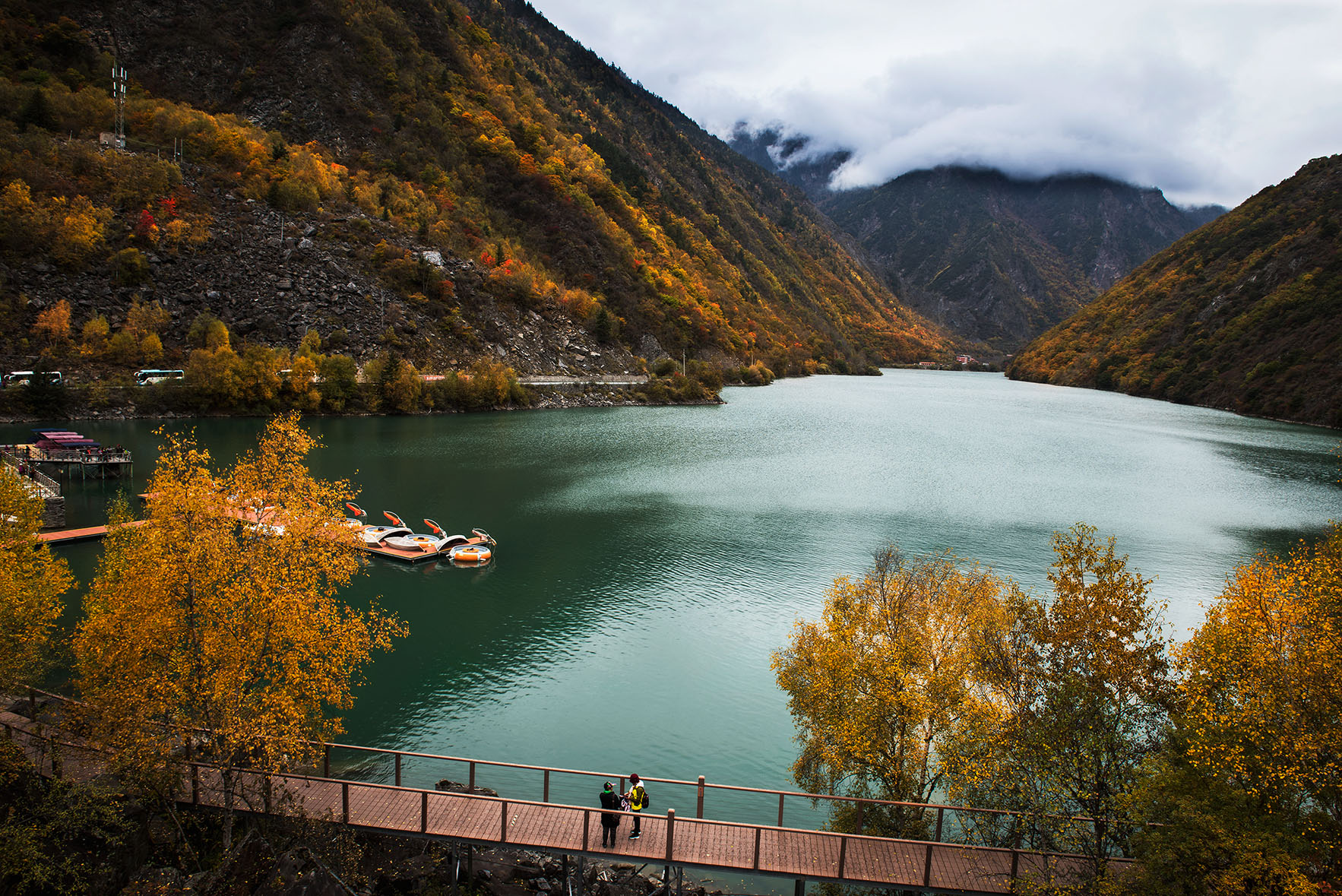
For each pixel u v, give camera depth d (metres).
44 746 24.44
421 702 38.28
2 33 185.38
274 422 26.11
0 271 120.06
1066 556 25.34
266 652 23.80
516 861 26.64
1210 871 18.94
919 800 27.28
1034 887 21.80
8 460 68.00
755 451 115.38
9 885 20.47
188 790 25.05
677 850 23.75
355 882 22.77
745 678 41.91
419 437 117.12
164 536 23.03
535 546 64.62
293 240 159.88
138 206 145.50
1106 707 23.56
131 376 119.06
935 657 29.20
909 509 80.31
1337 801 19.56
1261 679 21.17
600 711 37.97
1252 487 95.44
